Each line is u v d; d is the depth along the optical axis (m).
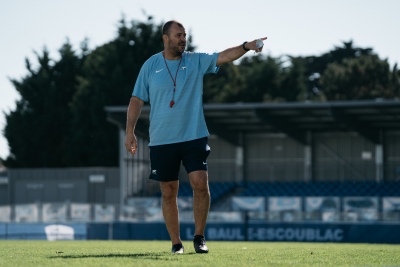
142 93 19.62
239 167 102.44
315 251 21.44
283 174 101.50
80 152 131.62
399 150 96.69
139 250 22.53
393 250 23.17
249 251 20.73
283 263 15.62
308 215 72.06
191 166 19.06
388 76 160.75
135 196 96.12
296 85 149.50
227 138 99.88
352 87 160.00
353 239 61.28
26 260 16.45
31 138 141.00
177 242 19.72
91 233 63.94
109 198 100.88
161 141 19.14
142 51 132.50
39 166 141.50
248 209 85.69
